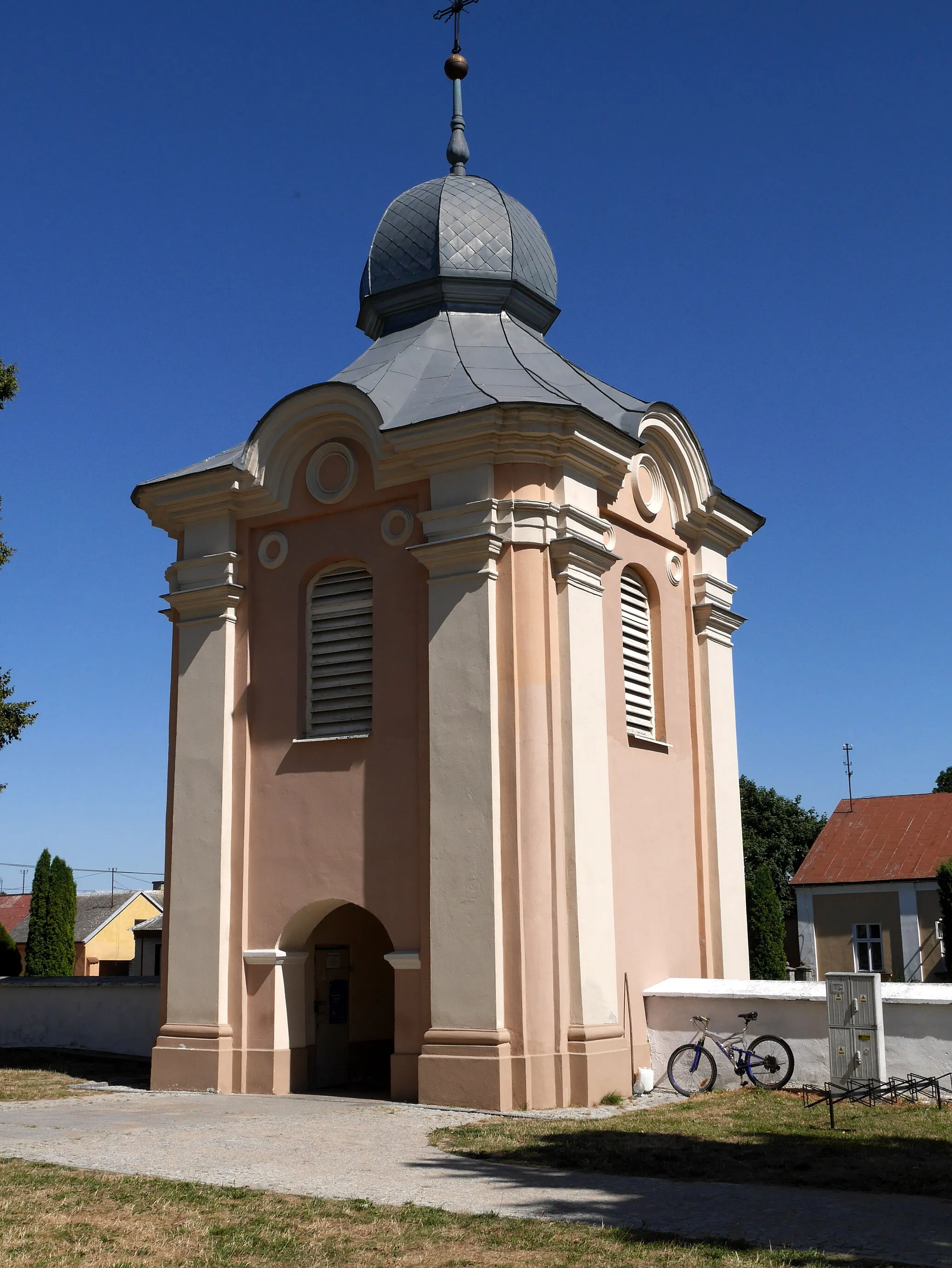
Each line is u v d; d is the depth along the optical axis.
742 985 17.17
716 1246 8.70
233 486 18.61
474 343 20.25
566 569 16.47
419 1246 8.78
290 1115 14.77
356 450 18.06
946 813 47.75
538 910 15.75
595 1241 8.87
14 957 33.69
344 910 18.81
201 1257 8.52
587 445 16.94
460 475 16.81
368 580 17.92
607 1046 15.84
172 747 19.02
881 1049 15.38
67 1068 20.64
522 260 21.41
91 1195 10.12
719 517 20.94
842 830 48.75
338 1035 18.39
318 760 17.70
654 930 18.23
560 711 16.28
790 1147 12.27
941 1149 12.18
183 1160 11.73
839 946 46.28
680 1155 11.88
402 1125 13.86
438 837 16.16
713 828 19.98
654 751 18.97
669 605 19.95
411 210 21.45
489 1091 15.21
